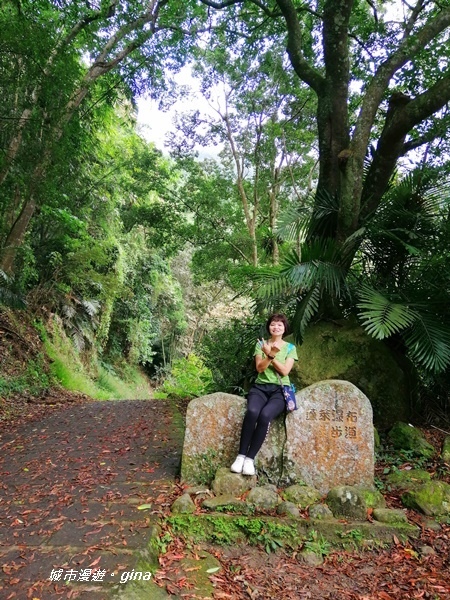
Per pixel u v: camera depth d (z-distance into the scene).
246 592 2.63
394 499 3.70
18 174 7.06
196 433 3.88
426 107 5.19
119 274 15.01
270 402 3.74
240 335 8.12
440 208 5.65
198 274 13.30
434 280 5.33
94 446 5.38
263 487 3.56
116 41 9.44
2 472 4.46
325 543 3.13
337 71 6.21
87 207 12.83
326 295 5.89
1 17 6.08
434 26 5.68
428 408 5.66
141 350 20.25
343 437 3.74
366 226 5.54
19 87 6.21
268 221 13.15
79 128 8.40
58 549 2.82
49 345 12.07
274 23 9.91
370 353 5.37
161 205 12.41
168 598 2.44
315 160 12.31
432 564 2.95
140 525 3.11
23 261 11.67
